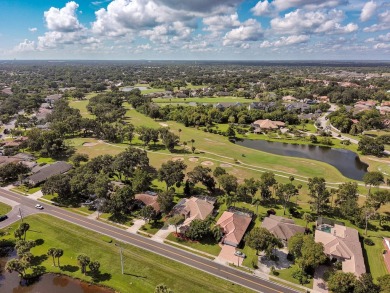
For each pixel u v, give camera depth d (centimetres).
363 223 9125
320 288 6700
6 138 18700
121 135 18600
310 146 18688
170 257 7700
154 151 16812
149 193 10850
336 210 10269
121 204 9406
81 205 10431
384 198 9469
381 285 6044
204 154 16350
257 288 6681
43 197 11012
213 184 11450
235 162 15062
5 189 11669
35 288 6738
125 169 12156
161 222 9356
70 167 13750
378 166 14850
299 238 7444
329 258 7612
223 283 6812
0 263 7569
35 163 14112
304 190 11931
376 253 7994
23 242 7681
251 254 7862
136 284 6788
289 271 7244
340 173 13938
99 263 7075
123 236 8600
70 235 8631
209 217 9162
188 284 6781
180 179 11162
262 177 10906
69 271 7200
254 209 10231
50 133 16188
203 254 7844
